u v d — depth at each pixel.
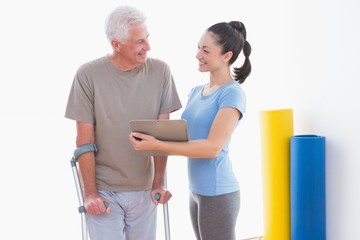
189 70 3.93
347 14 2.66
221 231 1.97
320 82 2.88
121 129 1.93
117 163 1.94
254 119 3.91
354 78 2.64
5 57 3.55
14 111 3.59
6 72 3.57
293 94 3.14
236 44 1.95
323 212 2.79
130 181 1.96
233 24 1.99
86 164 1.91
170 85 2.02
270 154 2.96
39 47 3.58
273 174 2.96
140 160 1.96
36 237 3.12
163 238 3.38
